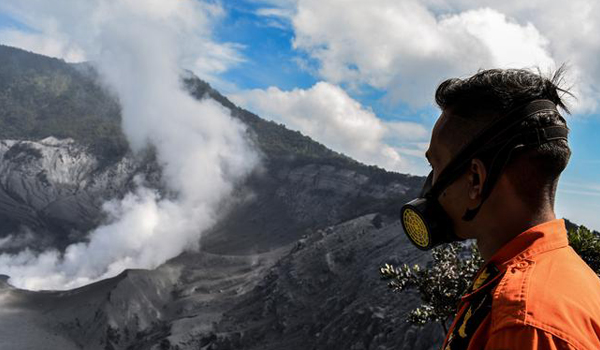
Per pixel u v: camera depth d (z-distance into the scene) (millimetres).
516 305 1062
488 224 1315
